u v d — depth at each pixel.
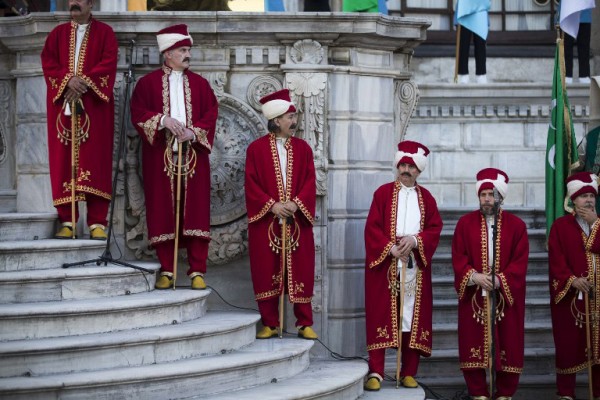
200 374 7.65
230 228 9.66
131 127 9.52
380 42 9.88
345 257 9.71
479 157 13.59
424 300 9.16
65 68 9.05
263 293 9.16
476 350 9.23
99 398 7.23
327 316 9.68
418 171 9.25
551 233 9.65
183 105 9.11
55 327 7.71
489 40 14.82
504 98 13.53
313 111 9.59
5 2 12.12
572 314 9.49
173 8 9.95
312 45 9.59
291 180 9.15
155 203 9.08
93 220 9.23
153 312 8.20
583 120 13.85
